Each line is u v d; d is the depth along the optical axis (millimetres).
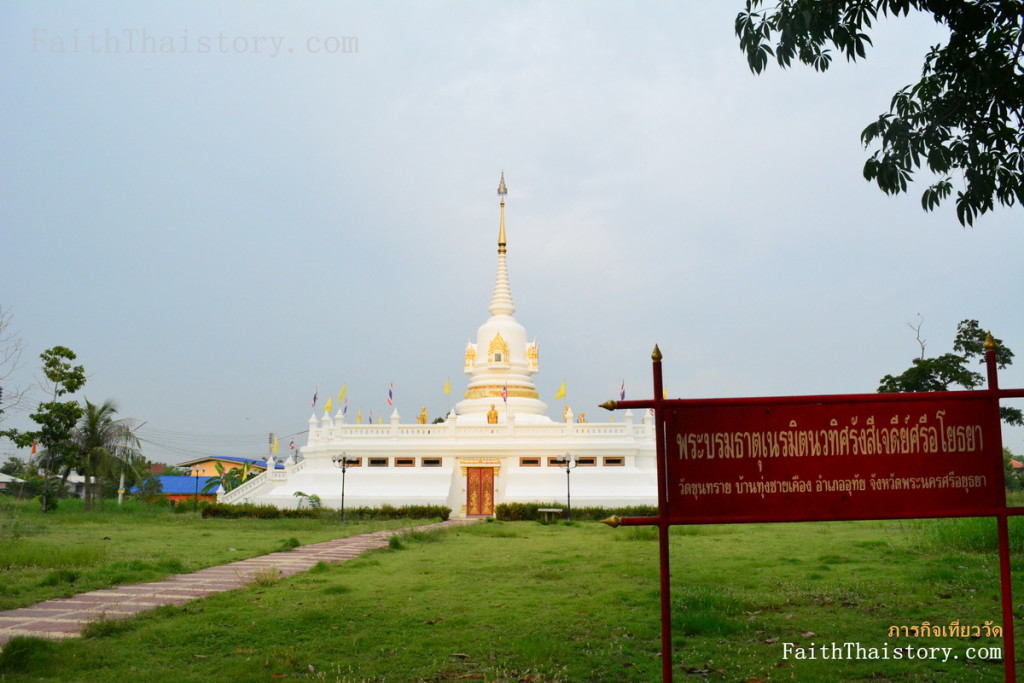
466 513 59719
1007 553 9312
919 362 66938
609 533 36625
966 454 9500
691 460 9609
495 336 71812
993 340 9625
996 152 16516
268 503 59250
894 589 18109
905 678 11781
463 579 20797
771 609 16453
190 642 14102
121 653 13398
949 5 14914
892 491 9477
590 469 59344
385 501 58344
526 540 33188
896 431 9555
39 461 57438
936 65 16125
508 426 60969
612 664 12656
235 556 27547
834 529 35719
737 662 12656
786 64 17062
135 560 25453
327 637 14367
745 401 9617
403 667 12625
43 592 19328
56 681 11914
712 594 17594
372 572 22344
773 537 31875
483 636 14352
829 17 15664
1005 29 15039
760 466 9562
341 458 49969
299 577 21328
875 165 17188
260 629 14914
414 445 60438
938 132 16766
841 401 9586
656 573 21547
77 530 39875
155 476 85562
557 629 14812
